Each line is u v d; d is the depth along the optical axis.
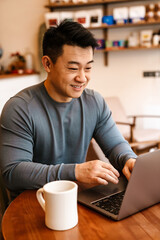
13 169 1.20
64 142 1.45
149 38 4.11
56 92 1.36
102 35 4.43
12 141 1.27
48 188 0.90
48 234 0.86
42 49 1.33
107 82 4.57
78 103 1.47
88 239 0.83
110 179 1.12
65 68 1.22
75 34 1.17
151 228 0.88
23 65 4.63
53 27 1.27
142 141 3.64
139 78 4.46
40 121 1.36
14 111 1.32
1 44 4.77
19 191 1.24
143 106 4.51
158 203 1.07
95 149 2.20
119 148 1.44
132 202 0.95
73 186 0.90
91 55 1.23
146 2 4.16
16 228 0.90
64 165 1.18
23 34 4.66
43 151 1.42
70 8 4.42
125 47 4.29
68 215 0.88
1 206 1.33
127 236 0.84
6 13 4.66
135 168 0.92
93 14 4.18
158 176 1.03
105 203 1.04
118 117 4.08
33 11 4.56
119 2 4.25
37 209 1.03
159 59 4.34
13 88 3.89
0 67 4.45
